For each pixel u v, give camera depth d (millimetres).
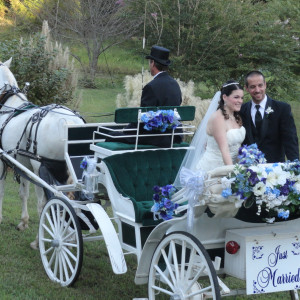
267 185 4305
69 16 21953
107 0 21578
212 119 4852
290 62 16016
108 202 6637
